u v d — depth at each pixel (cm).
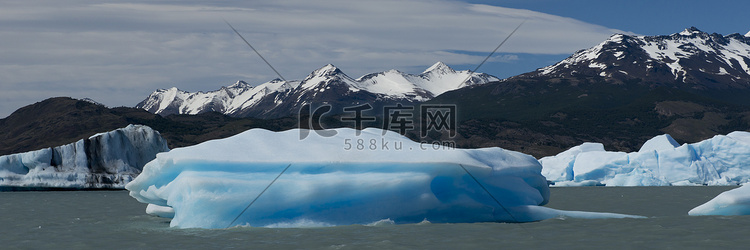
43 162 4225
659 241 1265
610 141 16512
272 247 1212
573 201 2947
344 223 1459
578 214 1627
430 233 1352
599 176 4962
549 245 1226
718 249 1173
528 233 1362
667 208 2388
